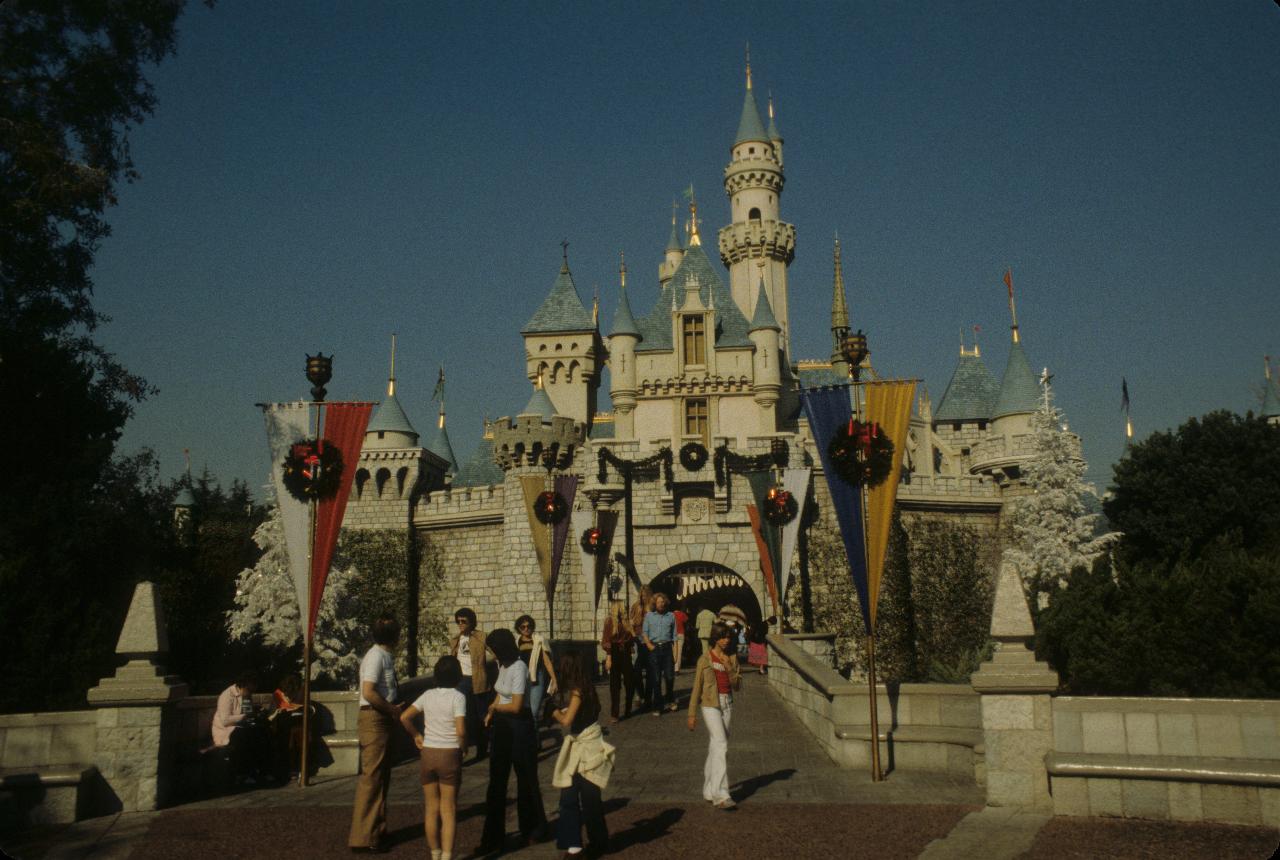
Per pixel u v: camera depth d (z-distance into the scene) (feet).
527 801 38.93
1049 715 41.86
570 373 225.97
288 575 148.25
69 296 96.27
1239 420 132.16
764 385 191.21
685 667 141.59
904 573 172.76
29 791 42.68
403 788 51.47
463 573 195.31
